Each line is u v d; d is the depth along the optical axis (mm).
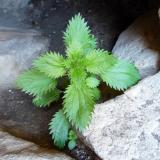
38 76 468
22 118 556
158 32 555
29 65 648
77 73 433
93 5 783
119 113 413
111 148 394
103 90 487
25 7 783
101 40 688
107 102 424
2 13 765
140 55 526
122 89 440
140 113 406
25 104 581
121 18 742
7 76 629
